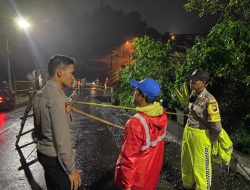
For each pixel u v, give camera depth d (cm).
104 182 516
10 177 546
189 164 418
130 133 266
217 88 689
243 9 620
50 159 275
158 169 287
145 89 276
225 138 407
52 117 260
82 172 565
